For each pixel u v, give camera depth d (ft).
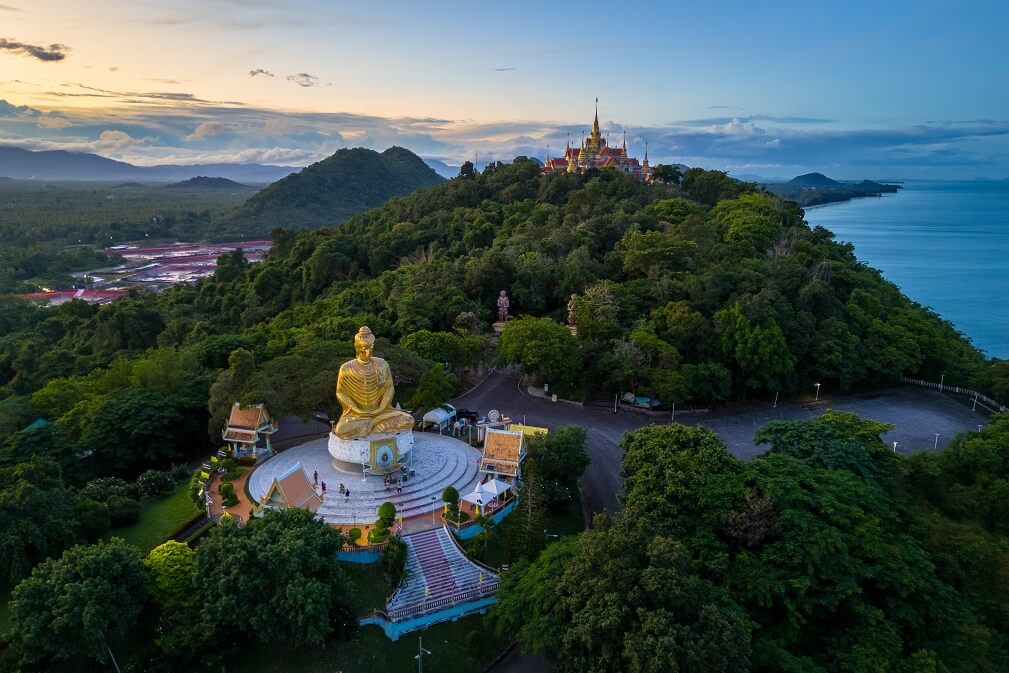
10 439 214.07
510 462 212.64
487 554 182.80
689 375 286.46
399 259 502.38
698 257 373.61
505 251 413.18
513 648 155.84
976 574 160.56
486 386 316.19
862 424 200.95
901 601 148.25
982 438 211.20
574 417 282.56
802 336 318.24
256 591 143.43
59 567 137.80
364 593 165.48
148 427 225.76
